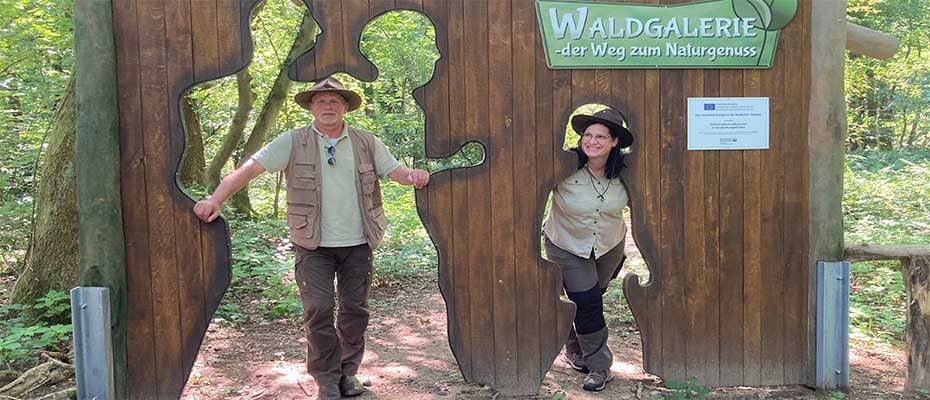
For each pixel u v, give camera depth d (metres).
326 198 2.91
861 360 3.71
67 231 4.16
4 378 3.28
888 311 4.53
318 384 3.04
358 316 3.13
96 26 2.80
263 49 8.90
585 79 3.09
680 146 3.16
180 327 3.00
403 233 7.36
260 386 3.36
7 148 5.87
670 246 3.20
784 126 3.19
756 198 3.22
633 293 3.21
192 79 2.91
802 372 3.32
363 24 2.92
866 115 14.28
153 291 2.98
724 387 3.29
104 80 2.82
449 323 3.16
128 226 2.94
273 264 5.43
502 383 3.22
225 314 4.57
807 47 3.17
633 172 3.14
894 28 13.99
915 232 6.67
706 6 3.09
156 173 2.93
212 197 2.94
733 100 3.16
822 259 3.21
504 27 3.04
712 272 3.24
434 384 3.40
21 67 5.84
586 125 3.11
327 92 2.87
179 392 3.02
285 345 4.04
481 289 3.16
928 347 3.12
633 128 3.12
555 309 3.20
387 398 3.21
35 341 3.52
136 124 2.90
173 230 2.97
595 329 3.25
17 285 4.23
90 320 2.86
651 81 3.12
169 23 2.88
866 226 6.71
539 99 3.08
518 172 3.11
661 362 3.26
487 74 3.05
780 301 3.28
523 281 3.17
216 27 2.90
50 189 4.18
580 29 3.05
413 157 12.55
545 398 3.19
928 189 8.16
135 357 2.99
